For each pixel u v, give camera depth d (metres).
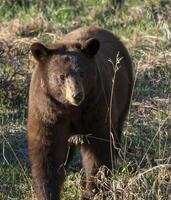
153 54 17.06
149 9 19.30
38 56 10.73
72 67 10.41
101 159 11.08
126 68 12.94
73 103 10.15
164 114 14.33
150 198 10.80
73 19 19.55
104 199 10.93
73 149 12.05
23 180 12.04
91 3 20.28
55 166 10.84
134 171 12.27
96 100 10.77
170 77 16.16
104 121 10.98
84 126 10.98
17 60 16.02
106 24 19.09
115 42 12.76
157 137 13.30
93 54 10.70
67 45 10.84
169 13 19.16
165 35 17.89
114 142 10.95
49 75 10.55
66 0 20.28
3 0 20.36
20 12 19.86
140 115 14.57
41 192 10.77
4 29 18.64
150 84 16.00
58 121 10.73
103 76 11.12
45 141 10.74
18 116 14.52
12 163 12.73
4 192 11.76
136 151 13.05
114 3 20.00
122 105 12.41
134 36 18.02
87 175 11.22
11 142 13.41
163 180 11.00
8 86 14.93
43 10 19.95
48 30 18.53
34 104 10.77
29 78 15.13
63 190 11.70
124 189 10.74
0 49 16.28
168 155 12.52
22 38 17.69
